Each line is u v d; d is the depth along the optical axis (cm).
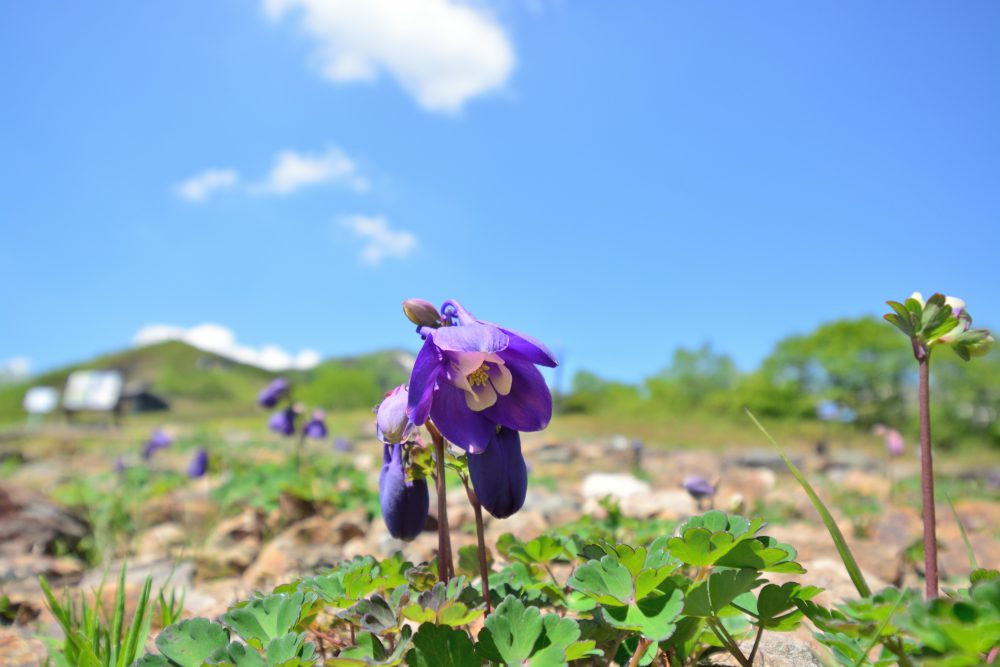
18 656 317
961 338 168
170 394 10519
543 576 265
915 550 561
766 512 692
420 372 192
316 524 528
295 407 874
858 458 1898
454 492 665
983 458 3102
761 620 188
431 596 193
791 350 5147
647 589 178
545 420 202
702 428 3962
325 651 253
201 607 397
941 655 138
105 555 584
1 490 621
